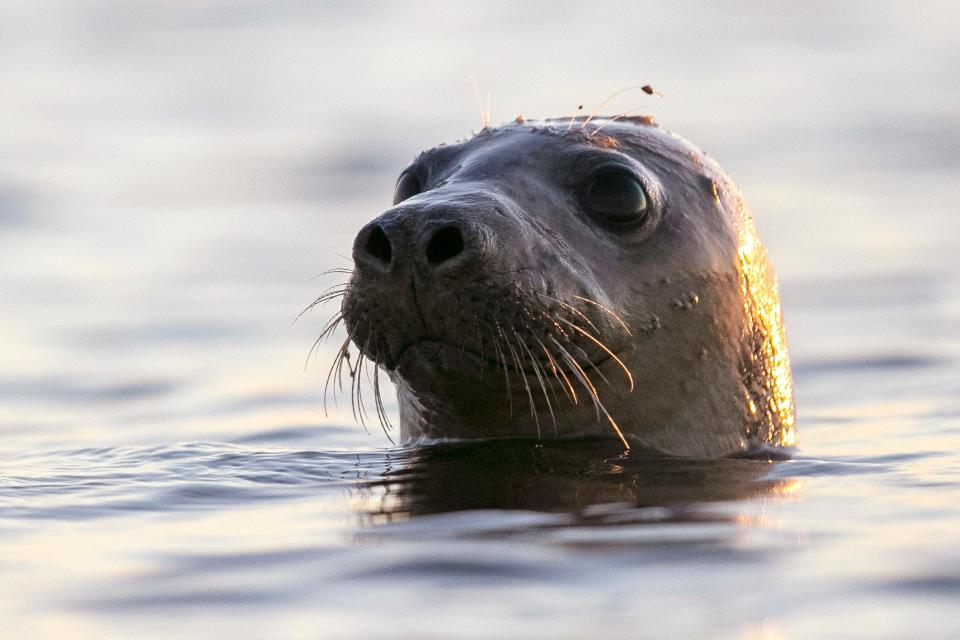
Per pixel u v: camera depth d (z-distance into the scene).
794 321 45.66
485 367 21.86
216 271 55.22
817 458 24.78
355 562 16.94
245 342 44.03
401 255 20.97
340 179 74.19
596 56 109.25
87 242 60.94
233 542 18.27
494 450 23.58
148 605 15.65
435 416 24.34
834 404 34.50
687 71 102.81
